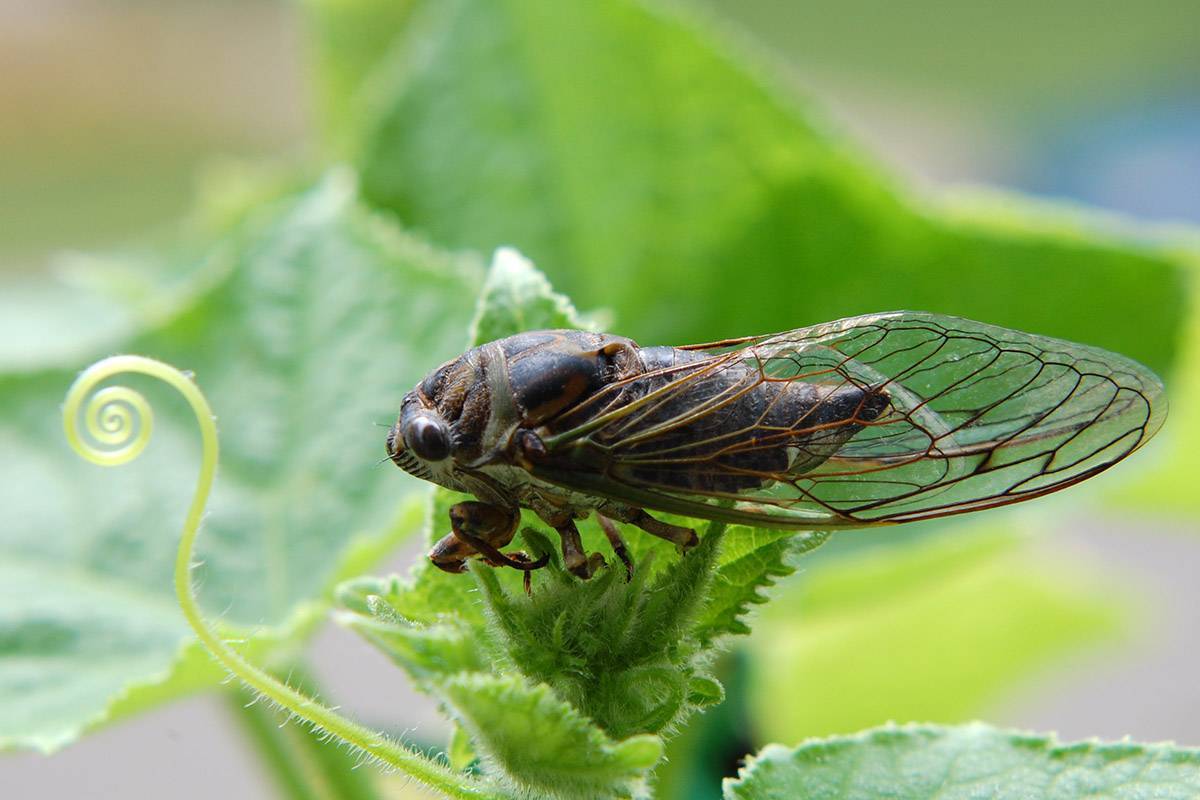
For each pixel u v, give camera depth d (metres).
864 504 0.25
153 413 0.30
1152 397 0.25
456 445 0.25
